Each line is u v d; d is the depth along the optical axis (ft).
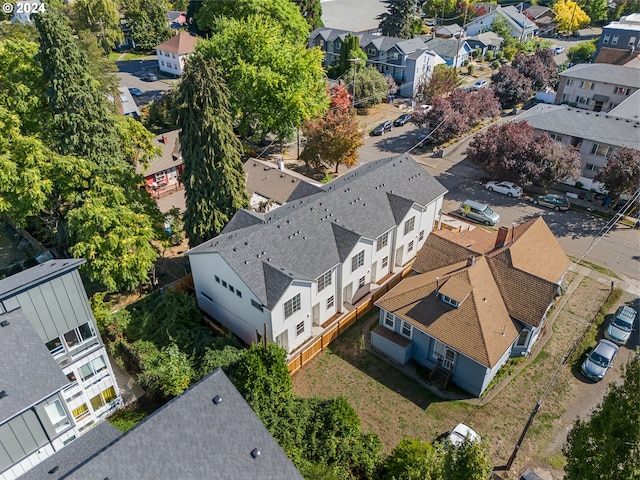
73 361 76.23
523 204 153.17
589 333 102.22
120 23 357.00
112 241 98.68
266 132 178.70
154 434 52.24
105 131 105.50
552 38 358.02
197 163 110.42
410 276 108.17
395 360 97.76
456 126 184.03
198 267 102.06
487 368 83.76
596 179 146.30
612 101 206.18
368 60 263.08
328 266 99.25
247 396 77.25
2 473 63.57
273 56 165.37
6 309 67.26
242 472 54.13
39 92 107.76
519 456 78.33
